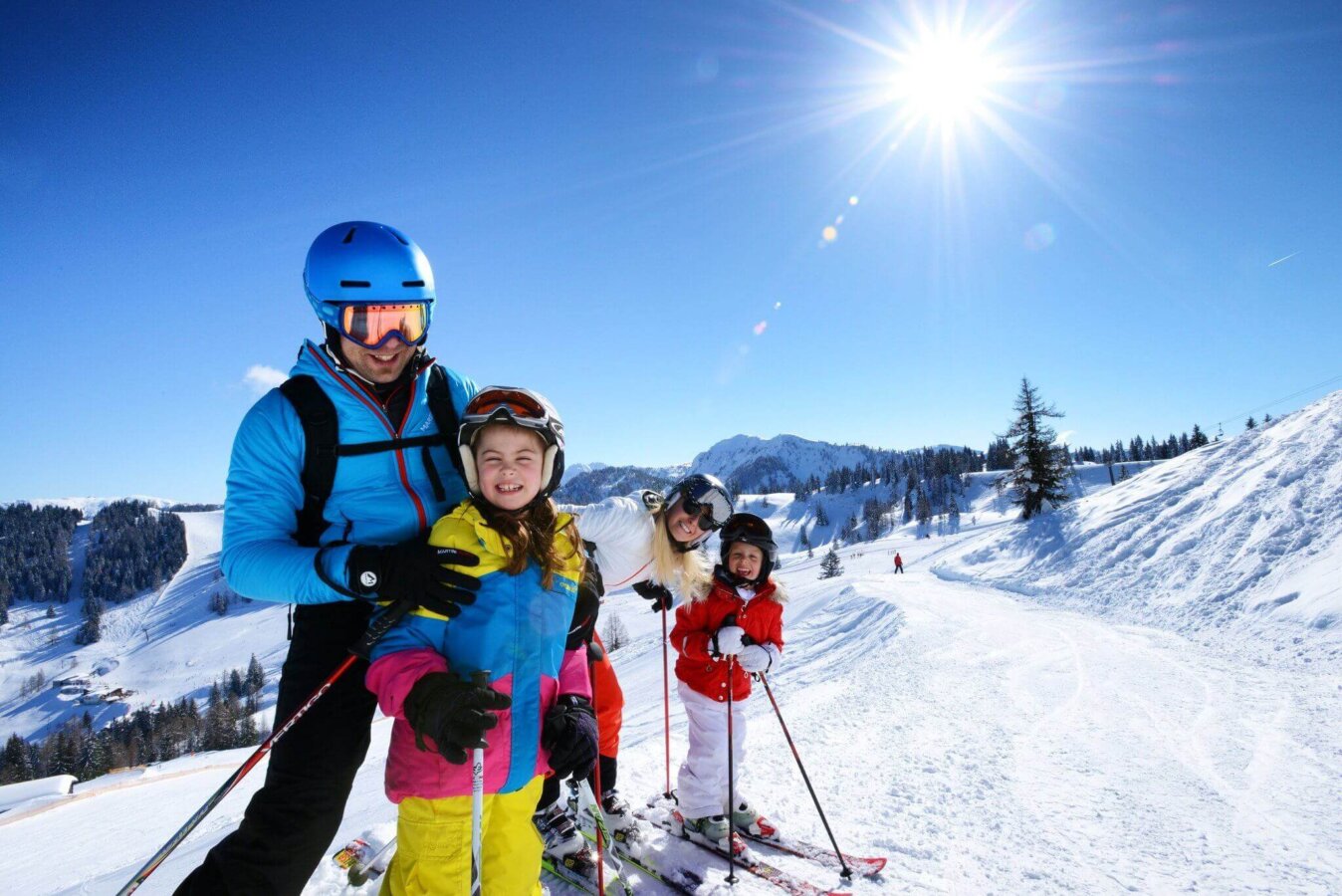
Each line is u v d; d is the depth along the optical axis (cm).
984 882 311
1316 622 988
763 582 354
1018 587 1953
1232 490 1694
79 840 847
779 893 285
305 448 211
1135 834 379
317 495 214
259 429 207
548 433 210
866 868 316
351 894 274
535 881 214
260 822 194
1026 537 2461
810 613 2167
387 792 200
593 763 205
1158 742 575
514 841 208
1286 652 930
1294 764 513
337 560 188
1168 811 416
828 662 1312
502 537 206
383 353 214
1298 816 409
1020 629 1309
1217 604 1224
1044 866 332
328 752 203
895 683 864
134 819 942
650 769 462
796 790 433
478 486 212
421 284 219
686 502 308
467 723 169
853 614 1864
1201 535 1565
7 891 657
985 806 411
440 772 192
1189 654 988
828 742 559
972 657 1039
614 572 325
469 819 195
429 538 209
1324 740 571
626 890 267
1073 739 582
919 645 1186
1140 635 1166
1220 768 506
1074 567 1872
